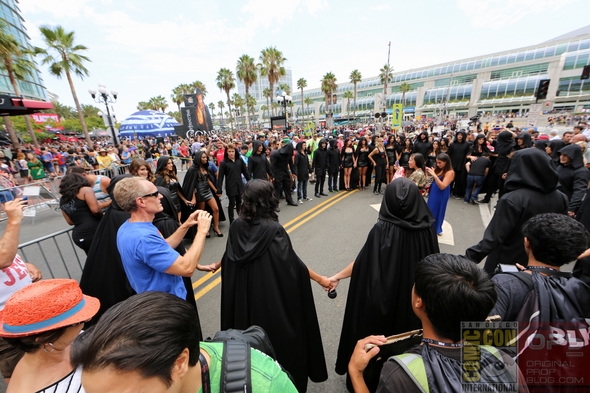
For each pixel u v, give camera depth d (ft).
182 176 43.50
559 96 186.70
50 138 127.85
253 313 5.80
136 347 1.70
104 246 7.96
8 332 3.04
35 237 19.57
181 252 7.95
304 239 17.17
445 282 2.72
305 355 6.25
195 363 2.19
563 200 6.95
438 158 15.37
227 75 150.20
